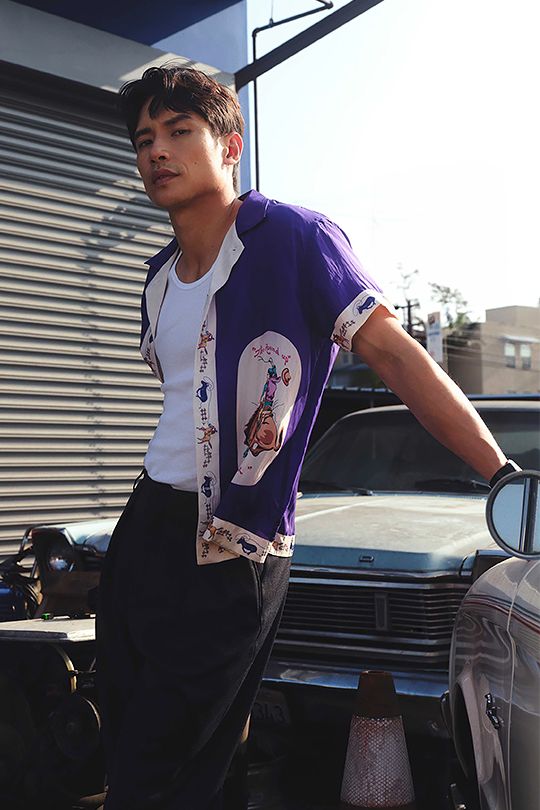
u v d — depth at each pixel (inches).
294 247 80.0
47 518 266.7
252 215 81.5
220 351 80.0
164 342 83.9
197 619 78.7
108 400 281.3
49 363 268.5
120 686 84.2
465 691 103.2
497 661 92.5
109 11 278.4
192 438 80.7
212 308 80.5
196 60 300.4
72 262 274.2
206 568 79.0
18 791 150.9
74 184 275.7
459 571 140.1
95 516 277.4
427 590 139.6
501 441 185.6
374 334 77.7
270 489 79.3
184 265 85.6
